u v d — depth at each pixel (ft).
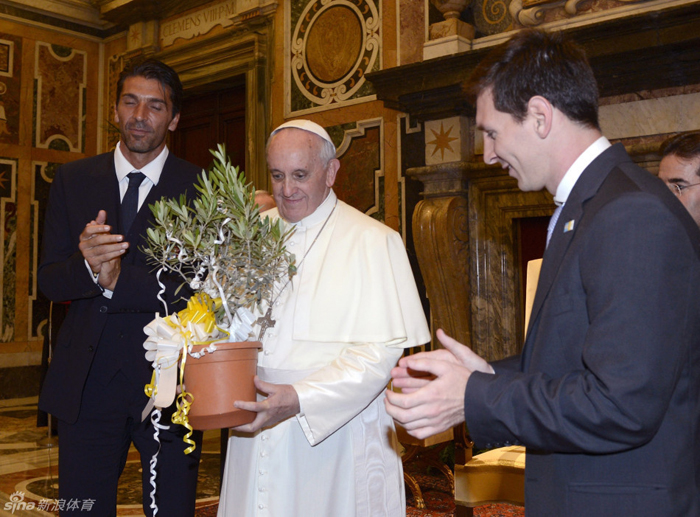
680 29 12.53
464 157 16.81
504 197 16.61
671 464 3.60
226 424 4.91
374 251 6.42
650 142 13.96
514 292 16.66
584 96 4.03
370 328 6.13
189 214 5.72
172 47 26.02
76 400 7.16
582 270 3.69
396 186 18.88
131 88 7.70
